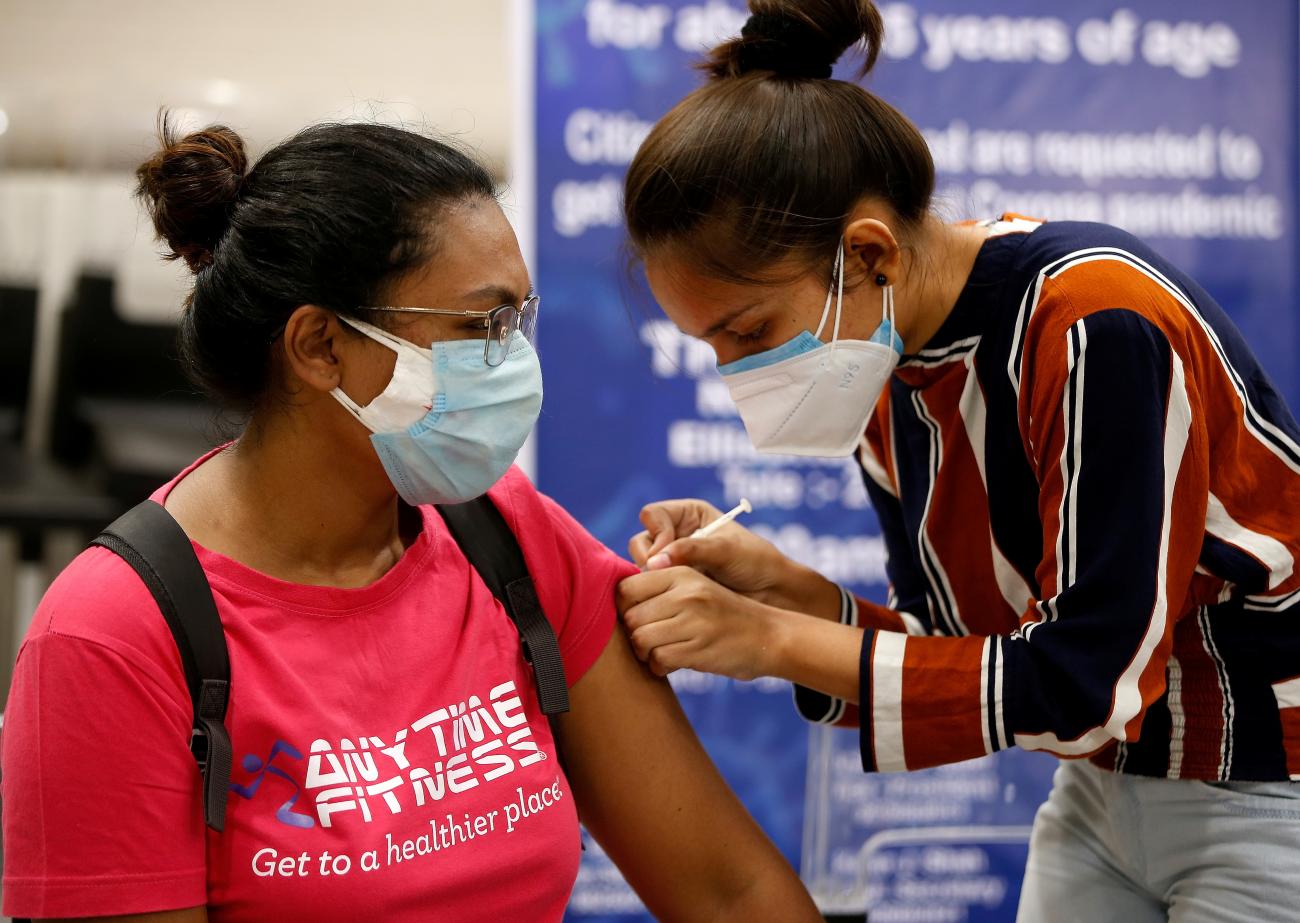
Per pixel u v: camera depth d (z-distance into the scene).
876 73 2.67
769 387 1.35
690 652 1.35
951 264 1.32
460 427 1.16
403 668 1.18
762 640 1.37
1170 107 2.71
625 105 2.61
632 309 2.64
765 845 1.43
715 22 2.61
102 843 1.03
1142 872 1.42
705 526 1.62
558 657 1.27
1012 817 2.70
